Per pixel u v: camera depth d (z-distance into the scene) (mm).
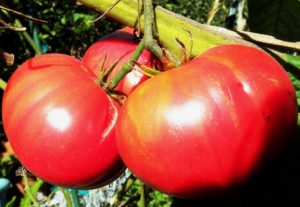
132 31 267
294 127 201
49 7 851
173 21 239
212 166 188
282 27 345
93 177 232
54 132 221
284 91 196
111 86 233
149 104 194
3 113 241
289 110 196
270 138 190
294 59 259
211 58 204
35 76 234
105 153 227
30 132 223
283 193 239
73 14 819
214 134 186
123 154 206
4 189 480
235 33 257
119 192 449
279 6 340
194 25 240
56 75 234
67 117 222
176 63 213
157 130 190
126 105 204
